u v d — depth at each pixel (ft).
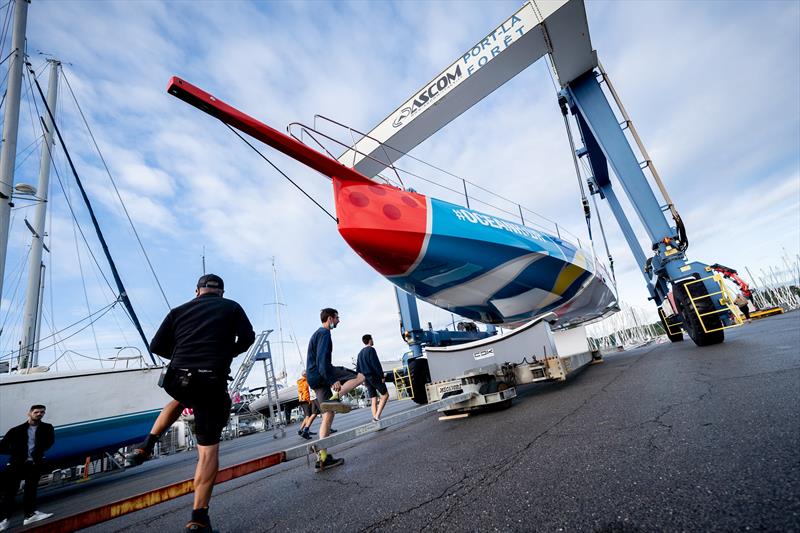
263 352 56.24
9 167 27.99
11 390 18.97
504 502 5.32
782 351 12.91
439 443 10.64
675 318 27.43
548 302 22.57
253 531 6.32
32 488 13.88
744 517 3.66
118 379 22.31
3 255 26.66
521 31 21.65
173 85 10.64
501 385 15.14
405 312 26.20
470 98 24.68
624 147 21.67
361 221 15.03
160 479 18.02
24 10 31.30
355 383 11.77
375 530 5.31
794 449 4.99
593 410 10.47
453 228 16.43
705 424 6.90
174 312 7.18
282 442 25.18
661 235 20.43
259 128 12.54
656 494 4.57
